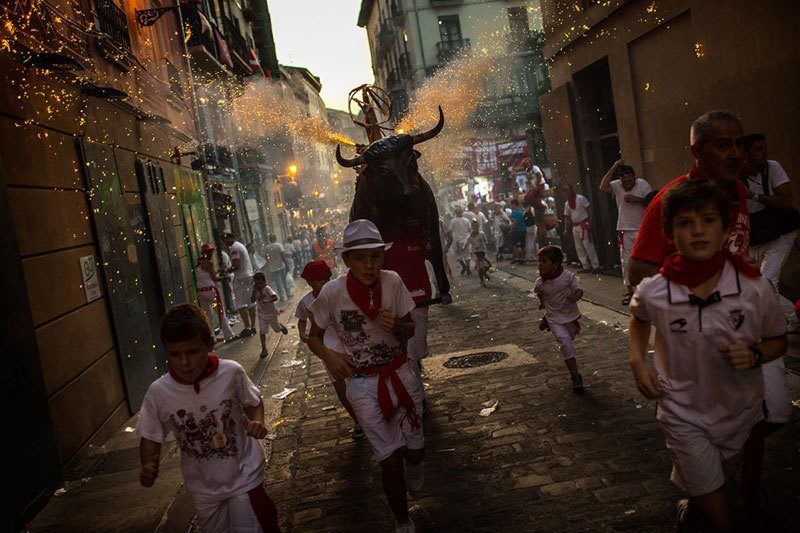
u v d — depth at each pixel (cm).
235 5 2825
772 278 623
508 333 941
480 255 1466
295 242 2570
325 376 833
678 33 953
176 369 314
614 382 635
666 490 401
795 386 514
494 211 1950
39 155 651
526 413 582
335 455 550
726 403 278
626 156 1162
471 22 3422
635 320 296
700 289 270
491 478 457
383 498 453
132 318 843
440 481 465
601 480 429
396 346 391
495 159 2705
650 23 1009
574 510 394
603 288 1149
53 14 729
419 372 620
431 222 641
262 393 788
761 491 338
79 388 648
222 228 1881
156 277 1012
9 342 506
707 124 329
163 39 1455
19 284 538
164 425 324
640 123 1102
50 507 512
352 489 476
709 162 331
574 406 582
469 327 1024
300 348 1045
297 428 636
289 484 500
